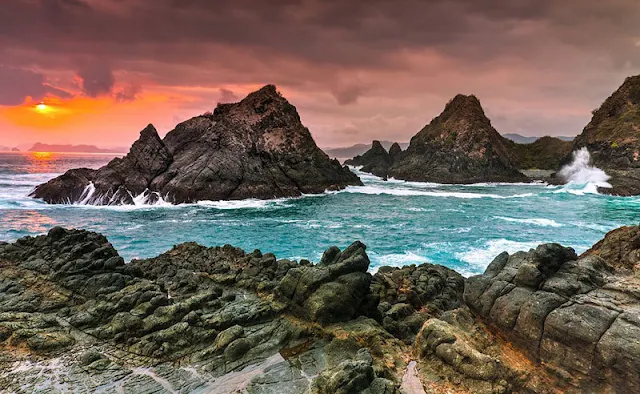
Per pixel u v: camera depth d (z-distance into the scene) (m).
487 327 10.52
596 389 7.82
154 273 16.62
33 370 10.02
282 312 13.30
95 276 14.23
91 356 10.62
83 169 53.25
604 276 9.83
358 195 63.84
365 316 13.12
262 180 57.47
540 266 10.31
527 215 44.12
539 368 8.81
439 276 18.41
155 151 54.09
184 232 33.59
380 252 27.48
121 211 44.16
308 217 42.06
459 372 9.27
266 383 9.79
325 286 13.02
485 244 29.88
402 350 10.98
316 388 9.13
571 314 8.66
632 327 7.80
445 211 47.16
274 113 69.94
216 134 59.53
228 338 11.45
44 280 14.32
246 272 17.34
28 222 36.41
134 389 9.48
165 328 12.07
